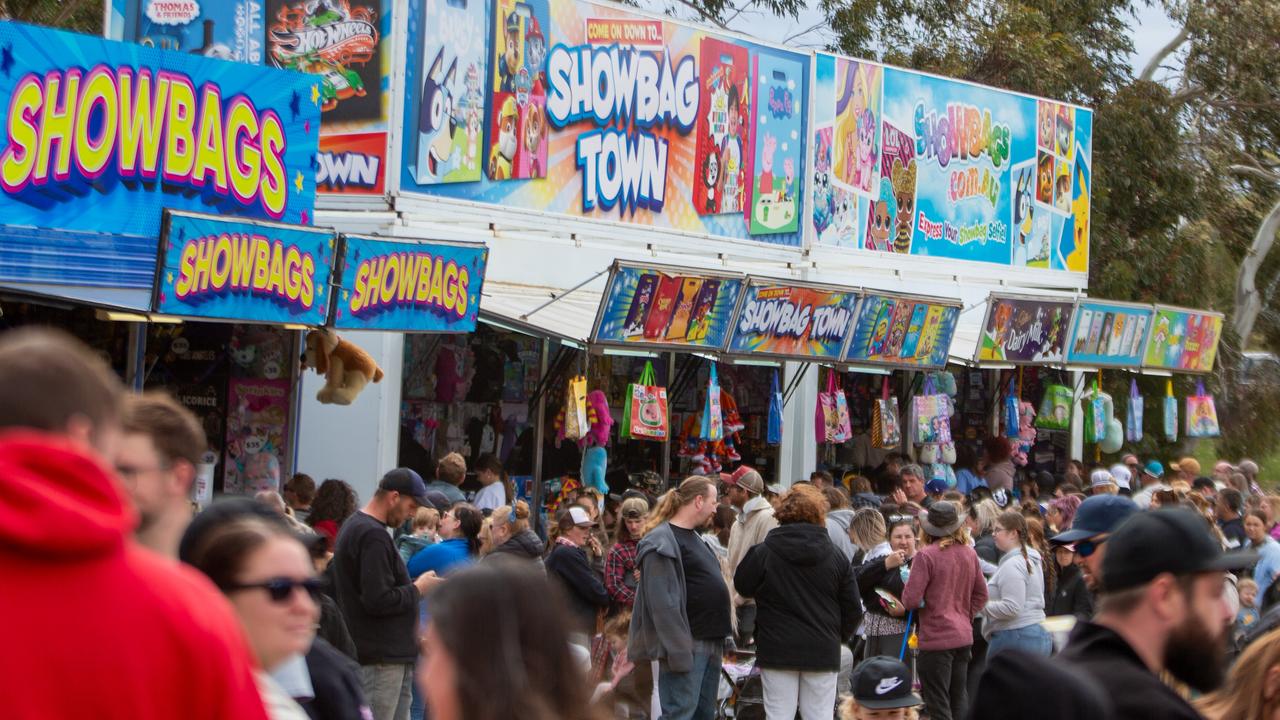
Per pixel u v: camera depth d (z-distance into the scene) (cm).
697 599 943
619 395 1628
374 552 802
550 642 263
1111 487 1488
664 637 910
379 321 1103
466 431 1480
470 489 1477
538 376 1552
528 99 1477
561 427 1512
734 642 1146
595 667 966
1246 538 1361
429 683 266
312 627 389
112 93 934
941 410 1898
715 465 1661
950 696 1072
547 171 1502
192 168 991
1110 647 393
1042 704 354
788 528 971
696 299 1405
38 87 890
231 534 379
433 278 1143
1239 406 3316
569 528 1027
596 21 1548
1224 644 403
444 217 1398
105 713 227
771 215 1784
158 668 233
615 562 1039
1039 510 1370
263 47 1395
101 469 231
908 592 1048
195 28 1402
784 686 959
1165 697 377
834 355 1628
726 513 1285
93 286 910
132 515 245
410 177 1363
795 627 957
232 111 1018
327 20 1373
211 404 1295
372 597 796
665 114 1631
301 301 1030
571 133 1527
